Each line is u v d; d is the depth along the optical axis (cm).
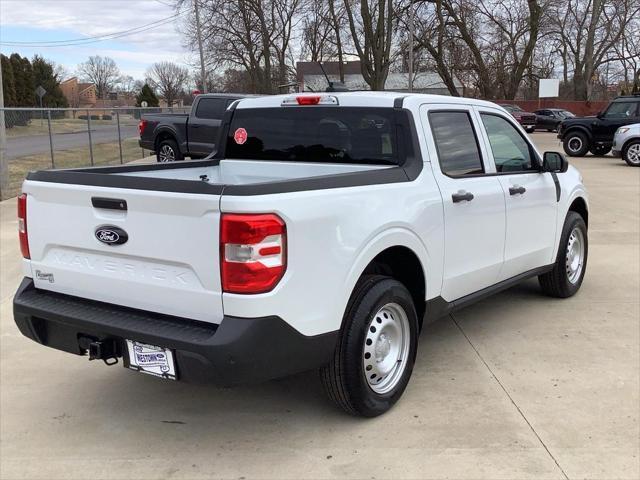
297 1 4134
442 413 370
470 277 437
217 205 284
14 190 1309
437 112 421
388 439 343
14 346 486
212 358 288
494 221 452
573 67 6153
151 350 309
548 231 534
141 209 307
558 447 332
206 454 332
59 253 350
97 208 325
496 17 4684
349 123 421
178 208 294
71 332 338
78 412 380
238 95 1438
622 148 1862
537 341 483
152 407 386
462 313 553
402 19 3681
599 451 328
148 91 8275
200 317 302
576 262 600
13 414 378
